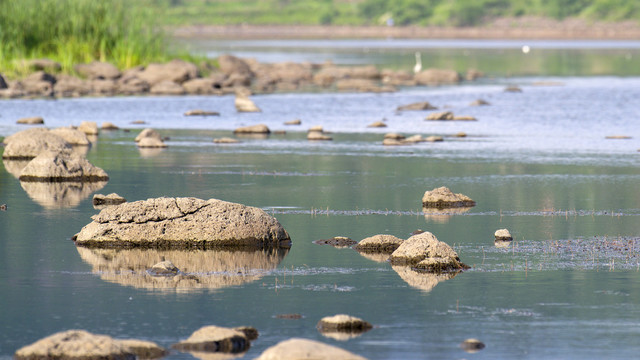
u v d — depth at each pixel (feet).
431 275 142.82
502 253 157.89
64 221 182.80
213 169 259.19
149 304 125.59
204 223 163.22
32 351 101.04
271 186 228.84
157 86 570.87
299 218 187.83
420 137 336.90
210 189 222.69
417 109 472.85
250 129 366.02
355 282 138.31
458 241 167.63
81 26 643.86
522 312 122.52
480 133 368.48
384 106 494.18
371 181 238.89
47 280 137.80
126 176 244.22
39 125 386.93
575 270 145.69
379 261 152.46
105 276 140.67
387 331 114.21
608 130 378.53
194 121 415.44
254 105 463.42
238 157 287.69
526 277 141.18
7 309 122.83
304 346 96.58
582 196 216.74
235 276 141.38
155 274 142.31
